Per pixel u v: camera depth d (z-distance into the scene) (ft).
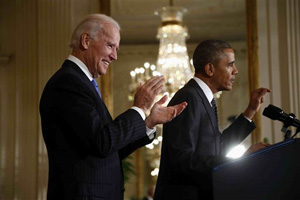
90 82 10.32
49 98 9.96
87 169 9.84
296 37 22.63
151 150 23.20
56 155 9.96
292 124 11.41
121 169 10.64
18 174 22.39
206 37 22.98
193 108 10.93
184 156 10.25
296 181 8.95
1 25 23.09
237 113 22.25
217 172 7.55
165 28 22.90
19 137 22.54
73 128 9.61
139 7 22.94
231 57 11.60
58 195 9.91
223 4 22.95
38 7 22.80
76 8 22.77
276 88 22.47
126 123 9.70
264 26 22.80
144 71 22.77
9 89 22.80
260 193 8.16
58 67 22.47
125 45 22.85
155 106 10.07
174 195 10.58
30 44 22.88
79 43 10.50
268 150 8.46
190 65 23.07
